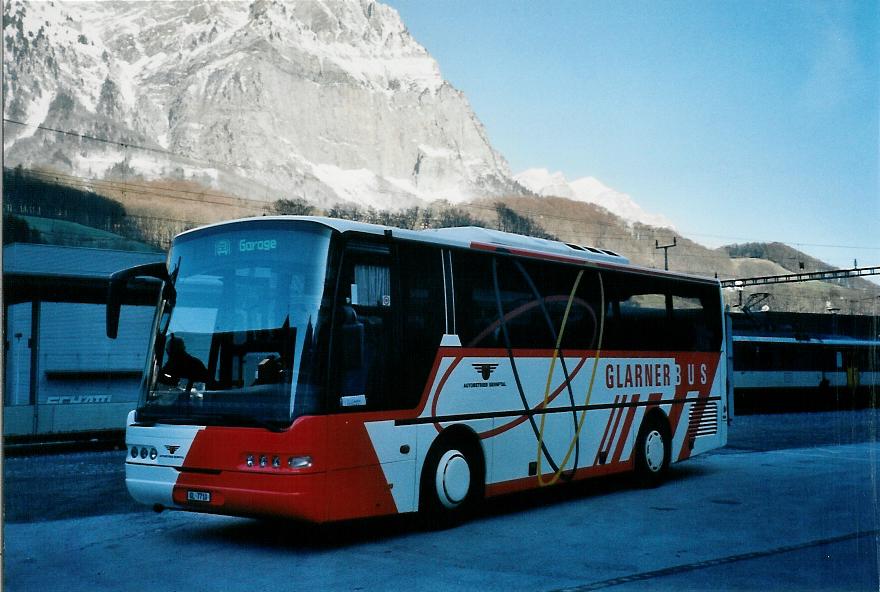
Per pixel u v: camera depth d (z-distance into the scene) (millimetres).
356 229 8867
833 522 10266
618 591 7031
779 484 13719
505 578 7438
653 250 83562
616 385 12641
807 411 39719
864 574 7652
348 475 8398
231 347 8641
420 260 9609
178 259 9273
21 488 13516
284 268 8625
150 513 11078
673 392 13930
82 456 19172
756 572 7719
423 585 7219
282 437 8062
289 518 8070
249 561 8141
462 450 10016
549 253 11672
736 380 37531
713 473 15234
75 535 9500
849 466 16359
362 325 8633
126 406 22641
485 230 11008
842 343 42469
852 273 45281
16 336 25547
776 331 40531
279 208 93250
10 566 7969
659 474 13430
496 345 10508
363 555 8391
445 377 9703
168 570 7793
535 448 10977
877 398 43875
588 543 8977
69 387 26047
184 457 8586
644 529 9789
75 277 23719
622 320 12945
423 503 9430
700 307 15000
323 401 8242
